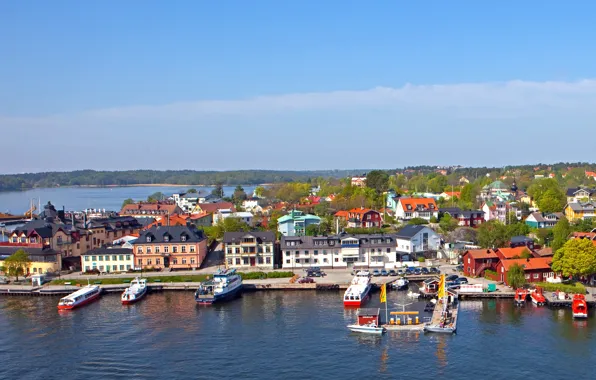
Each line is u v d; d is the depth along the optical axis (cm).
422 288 13050
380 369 8406
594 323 10469
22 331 10575
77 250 17500
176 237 16250
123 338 10056
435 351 9125
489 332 10019
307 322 10888
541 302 11794
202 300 12488
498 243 16812
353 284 13125
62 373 8456
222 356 9050
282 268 16175
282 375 8244
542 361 8625
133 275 15362
